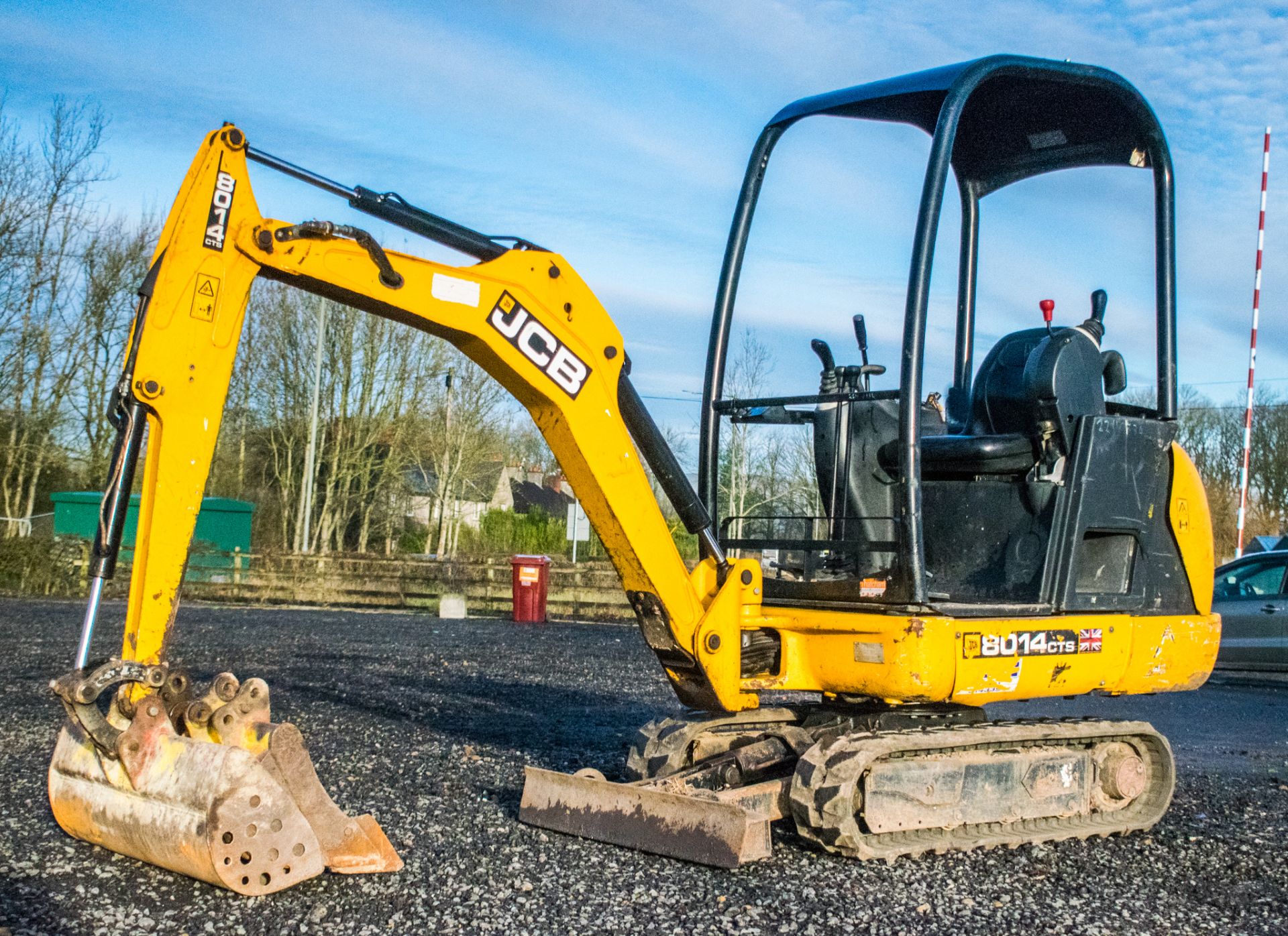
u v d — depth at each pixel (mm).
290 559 23125
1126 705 11180
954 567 6164
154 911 4152
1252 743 9141
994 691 5348
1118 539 6047
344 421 37719
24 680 10109
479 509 51156
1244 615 13312
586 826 5309
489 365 5195
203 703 4406
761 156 6285
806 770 5129
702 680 5570
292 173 4613
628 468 5379
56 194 30109
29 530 25641
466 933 4062
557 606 21109
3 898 4199
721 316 6211
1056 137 6480
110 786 4453
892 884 4824
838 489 5785
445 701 9805
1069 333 5898
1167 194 6273
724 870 4918
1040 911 4555
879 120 6207
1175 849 5625
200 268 4328
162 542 4250
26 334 29703
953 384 7086
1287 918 4590
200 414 4316
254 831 4156
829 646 5523
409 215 4875
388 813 5680
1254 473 39906
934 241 5203
